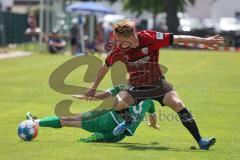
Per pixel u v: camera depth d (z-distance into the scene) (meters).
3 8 174.88
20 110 43.91
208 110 45.12
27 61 99.25
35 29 136.62
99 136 30.89
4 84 62.94
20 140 31.14
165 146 30.16
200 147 29.25
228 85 64.94
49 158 26.64
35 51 125.31
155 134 33.69
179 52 129.12
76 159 26.48
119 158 26.72
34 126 30.86
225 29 177.25
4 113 42.25
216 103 49.34
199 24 191.62
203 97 53.62
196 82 67.69
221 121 39.84
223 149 29.59
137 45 28.52
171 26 170.38
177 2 174.88
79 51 120.31
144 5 187.88
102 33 128.25
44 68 85.25
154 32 28.67
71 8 123.88
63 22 137.88
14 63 94.94
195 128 29.00
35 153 27.70
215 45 28.80
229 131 35.81
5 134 33.19
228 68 89.75
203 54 123.19
